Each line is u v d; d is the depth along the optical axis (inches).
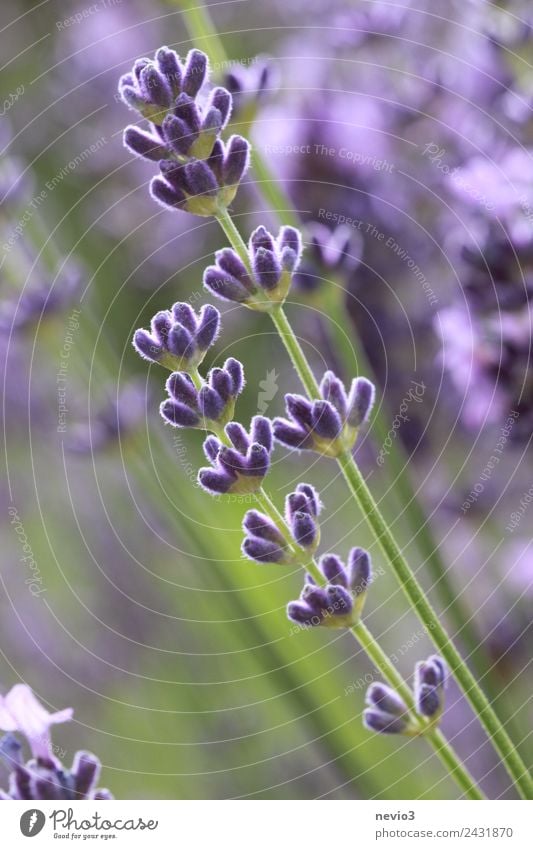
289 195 16.5
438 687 12.8
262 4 21.6
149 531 21.2
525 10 16.0
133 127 12.5
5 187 17.5
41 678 21.7
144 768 20.9
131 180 20.3
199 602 20.8
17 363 19.6
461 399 15.8
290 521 12.6
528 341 15.0
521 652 16.3
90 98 21.3
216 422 12.5
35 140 21.3
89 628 21.7
